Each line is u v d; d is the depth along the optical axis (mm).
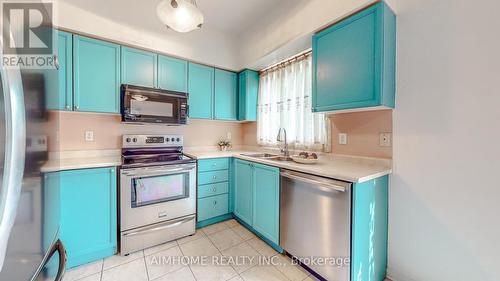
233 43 2930
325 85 1734
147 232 1968
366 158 1754
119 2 2070
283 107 2600
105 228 1808
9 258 510
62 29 1825
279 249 1915
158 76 2369
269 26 2357
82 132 2186
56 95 900
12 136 508
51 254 794
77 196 1683
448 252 1322
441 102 1340
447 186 1323
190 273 1633
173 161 2150
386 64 1442
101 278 1565
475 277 1225
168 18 1523
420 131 1434
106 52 2057
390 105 1500
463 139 1259
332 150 2051
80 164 1730
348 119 1908
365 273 1411
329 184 1427
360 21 1503
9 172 499
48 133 787
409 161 1488
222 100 2922
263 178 2074
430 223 1396
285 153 2428
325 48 1737
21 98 549
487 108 1177
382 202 1546
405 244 1515
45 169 750
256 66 2801
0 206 469
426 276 1414
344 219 1360
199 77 2705
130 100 2111
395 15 1531
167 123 2348
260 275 1620
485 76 1181
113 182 1846
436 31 1353
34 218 649
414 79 1451
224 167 2590
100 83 2023
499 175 1145
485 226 1190
